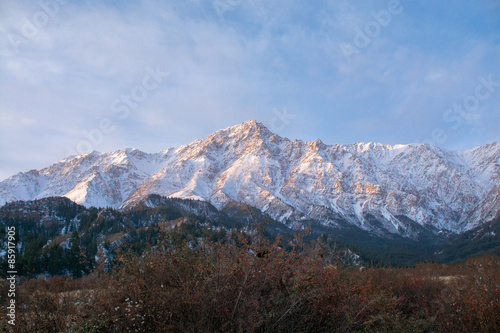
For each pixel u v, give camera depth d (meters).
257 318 5.93
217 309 5.93
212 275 6.41
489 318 6.58
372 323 7.00
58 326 5.99
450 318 7.29
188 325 5.86
